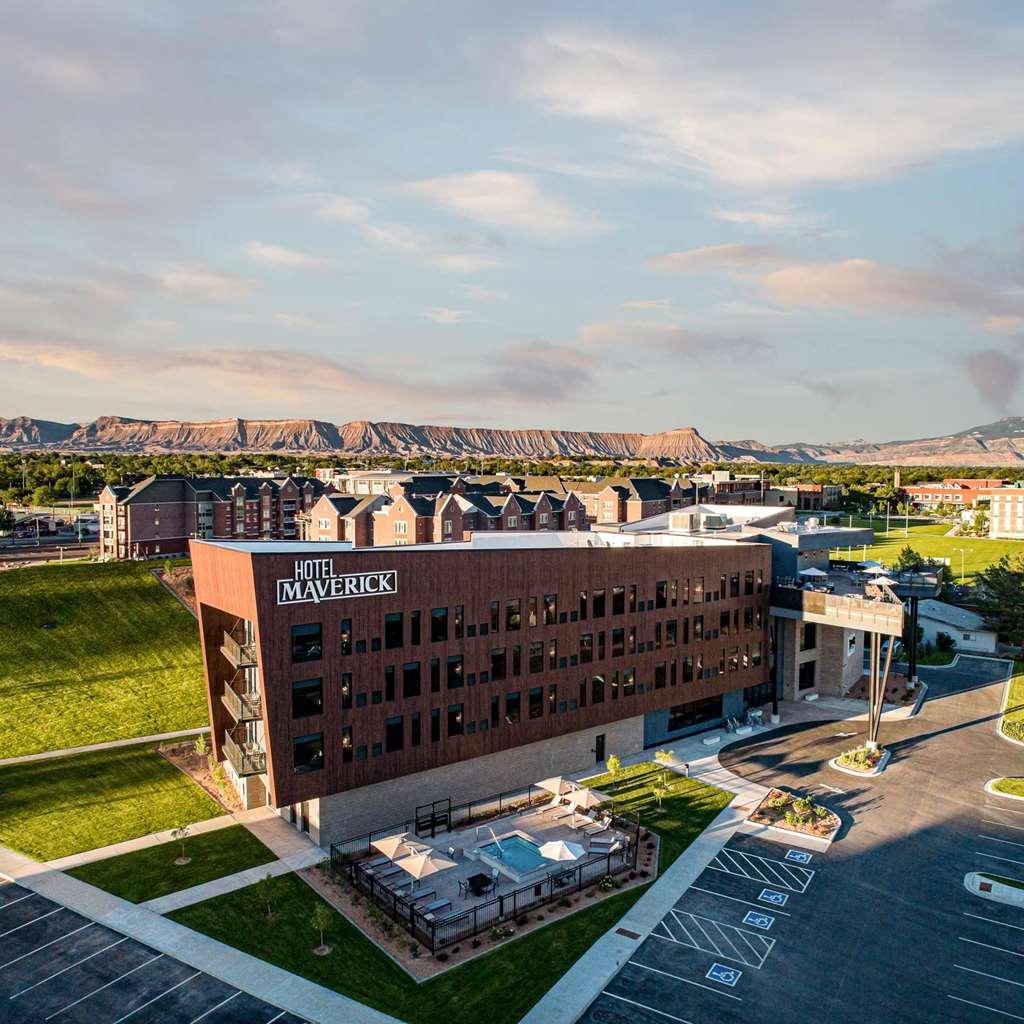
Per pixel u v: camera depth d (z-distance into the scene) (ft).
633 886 119.96
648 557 177.58
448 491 438.40
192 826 138.41
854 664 235.81
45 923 107.76
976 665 256.52
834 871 124.16
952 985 96.58
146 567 291.38
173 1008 90.68
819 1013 91.45
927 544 494.59
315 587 127.03
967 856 129.08
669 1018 90.38
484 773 152.66
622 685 173.78
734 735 191.31
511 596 153.17
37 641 229.66
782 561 223.92
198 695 207.72
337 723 130.62
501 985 95.96
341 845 131.64
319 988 94.63
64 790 151.64
